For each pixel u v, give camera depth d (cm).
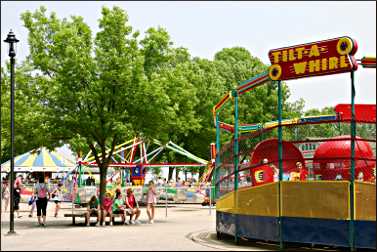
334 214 1445
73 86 2403
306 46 1521
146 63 2634
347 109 1938
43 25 2538
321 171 1734
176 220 2680
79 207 3306
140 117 2466
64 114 2405
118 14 2483
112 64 2405
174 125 2592
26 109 2448
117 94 2406
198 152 5662
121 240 1761
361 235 1412
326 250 1510
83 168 4506
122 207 2397
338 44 1457
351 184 1431
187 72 5269
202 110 5478
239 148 1761
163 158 5694
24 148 2495
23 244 1655
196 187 4022
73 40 2422
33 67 2505
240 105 5772
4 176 5247
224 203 1777
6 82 2544
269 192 1557
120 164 4241
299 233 1490
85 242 1705
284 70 1564
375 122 1435
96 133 2433
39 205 2356
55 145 2497
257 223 1586
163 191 4066
